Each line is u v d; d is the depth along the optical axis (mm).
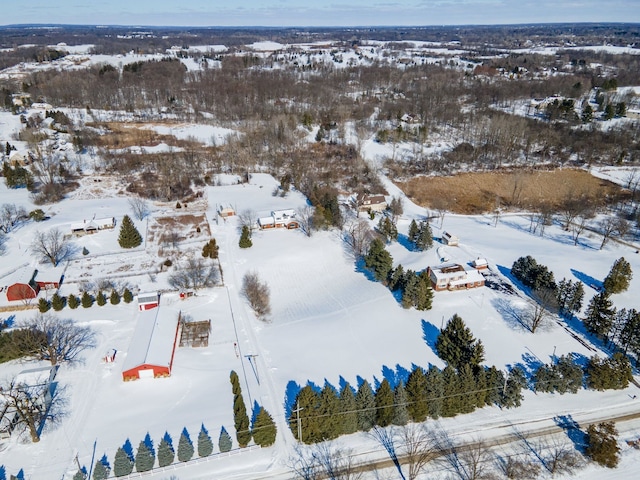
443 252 88750
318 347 63125
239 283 78812
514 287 77500
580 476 45531
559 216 111312
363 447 48500
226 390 55188
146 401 53625
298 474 45406
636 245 95125
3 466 45656
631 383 57562
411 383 50875
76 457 44344
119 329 66000
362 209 107500
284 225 96750
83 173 123188
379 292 76125
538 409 53438
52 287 75250
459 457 47344
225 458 46719
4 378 56219
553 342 64312
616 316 66062
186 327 67000
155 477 44719
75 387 55500
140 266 82312
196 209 105500
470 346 58406
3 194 108562
